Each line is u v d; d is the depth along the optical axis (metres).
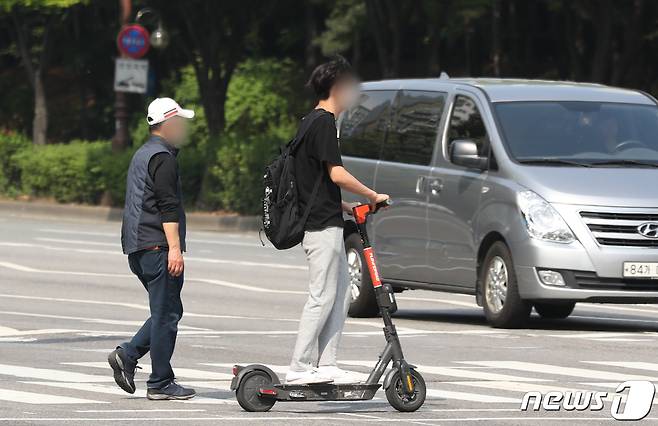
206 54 70.81
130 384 20.09
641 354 25.67
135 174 19.94
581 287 28.59
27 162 74.38
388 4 62.62
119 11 99.50
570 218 28.69
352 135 34.69
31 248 49.94
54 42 92.12
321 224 18.94
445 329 29.72
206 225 64.44
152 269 19.80
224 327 29.58
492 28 89.88
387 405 19.53
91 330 28.69
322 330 19.22
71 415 18.45
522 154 30.06
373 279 18.91
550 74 92.94
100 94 106.62
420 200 31.81
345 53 103.62
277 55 106.62
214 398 20.11
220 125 71.69
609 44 61.94
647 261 28.62
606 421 18.47
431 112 32.44
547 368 23.62
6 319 30.52
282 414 18.69
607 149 30.58
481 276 30.22
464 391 20.95
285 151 19.08
